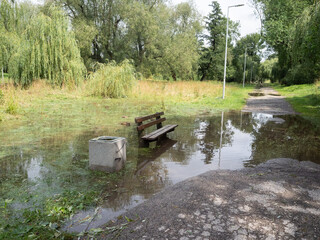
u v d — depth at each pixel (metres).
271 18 27.16
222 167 5.29
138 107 14.63
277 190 4.10
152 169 5.12
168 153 6.27
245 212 3.39
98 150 4.93
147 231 2.95
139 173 4.89
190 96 20.83
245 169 5.15
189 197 3.80
